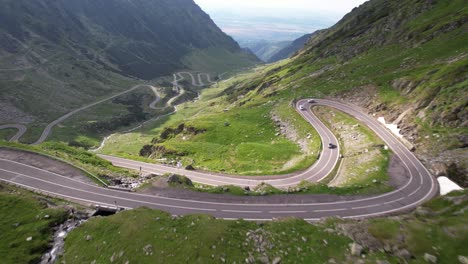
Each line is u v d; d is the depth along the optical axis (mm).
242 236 35344
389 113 84812
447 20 115938
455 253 31281
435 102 71562
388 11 173250
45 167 56438
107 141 182000
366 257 31516
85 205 45844
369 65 118062
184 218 39156
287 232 36375
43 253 36875
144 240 34969
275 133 97250
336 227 37375
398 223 36656
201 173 69750
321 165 69438
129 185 55500
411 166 59781
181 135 111188
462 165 54281
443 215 38125
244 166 76812
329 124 92438
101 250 34781
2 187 48781
